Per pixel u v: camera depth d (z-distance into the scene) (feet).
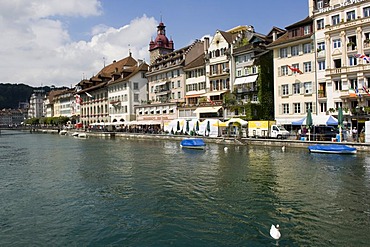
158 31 384.27
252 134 161.89
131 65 377.09
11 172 98.12
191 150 142.92
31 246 43.01
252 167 92.17
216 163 102.63
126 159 120.37
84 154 143.43
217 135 175.32
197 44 253.24
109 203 60.95
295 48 165.78
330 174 79.10
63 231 47.67
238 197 61.93
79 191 71.05
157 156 126.11
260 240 42.60
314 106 157.28
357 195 60.90
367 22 135.95
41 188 74.95
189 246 41.57
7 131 515.50
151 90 291.17
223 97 200.85
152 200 62.08
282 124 170.40
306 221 48.49
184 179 79.77
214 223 48.96
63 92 510.58
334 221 48.14
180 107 236.02
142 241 43.52
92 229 48.19
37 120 565.94
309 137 130.52
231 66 202.49
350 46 142.92
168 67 259.39
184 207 57.06
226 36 213.05
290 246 40.57
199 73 233.96
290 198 60.23
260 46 187.93
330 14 150.51
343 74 144.05
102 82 372.58
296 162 97.71
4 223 51.52
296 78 164.86
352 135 126.72
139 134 231.09
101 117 366.43
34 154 149.59
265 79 185.26
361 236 42.75
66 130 370.73
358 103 139.95
